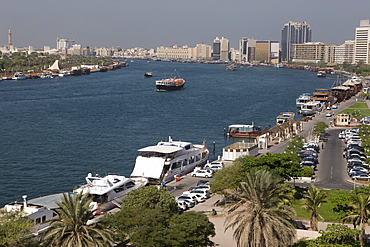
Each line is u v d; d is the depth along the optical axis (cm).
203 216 6372
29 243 5966
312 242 6209
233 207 6112
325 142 16112
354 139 15838
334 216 8194
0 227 5772
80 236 5500
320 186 10412
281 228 5631
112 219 6406
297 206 8712
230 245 6744
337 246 6022
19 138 16912
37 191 11044
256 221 5600
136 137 17712
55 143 16225
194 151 12650
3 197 10550
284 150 14188
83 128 19288
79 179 12081
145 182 10606
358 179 10975
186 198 9206
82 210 5628
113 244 6756
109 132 18575
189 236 5916
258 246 5556
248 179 6084
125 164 13712
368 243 6625
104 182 9206
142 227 5981
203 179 11375
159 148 11800
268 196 5903
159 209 6556
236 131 18525
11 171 12619
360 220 6700
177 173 11625
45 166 13225
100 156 14538
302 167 11300
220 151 15900
